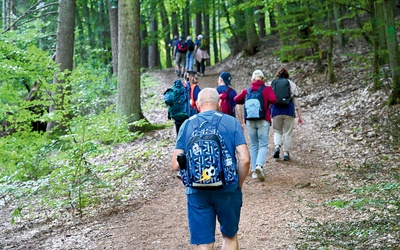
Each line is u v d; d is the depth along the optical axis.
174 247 5.34
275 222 5.82
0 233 7.04
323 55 17.86
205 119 3.82
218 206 3.74
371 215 5.61
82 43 26.05
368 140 9.67
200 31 31.09
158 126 12.84
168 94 8.11
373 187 6.25
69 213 7.45
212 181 3.57
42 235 6.47
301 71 17.50
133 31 12.28
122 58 12.40
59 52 13.41
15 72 8.10
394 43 10.75
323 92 14.52
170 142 11.20
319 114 12.63
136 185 8.34
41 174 7.69
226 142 3.73
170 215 6.58
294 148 10.09
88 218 6.93
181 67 23.42
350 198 6.51
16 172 7.23
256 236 5.39
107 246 5.58
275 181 7.84
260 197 7.05
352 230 5.13
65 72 8.01
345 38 19.19
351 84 14.15
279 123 9.05
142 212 6.84
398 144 9.07
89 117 7.74
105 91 17.59
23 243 6.20
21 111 8.00
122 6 12.27
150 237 5.75
